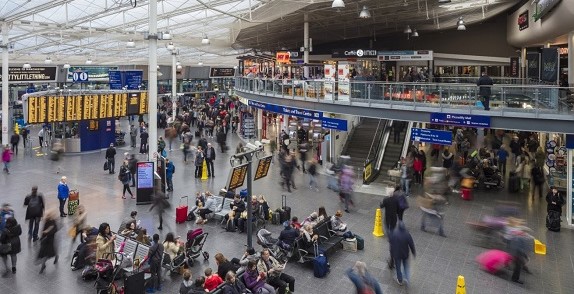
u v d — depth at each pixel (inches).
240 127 1541.6
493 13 1405.0
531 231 615.2
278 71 1273.4
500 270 482.6
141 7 1222.9
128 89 1354.6
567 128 626.2
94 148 1230.9
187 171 976.3
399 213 588.4
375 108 819.4
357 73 1311.5
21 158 1117.7
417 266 502.0
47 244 475.5
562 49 1175.0
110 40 1707.7
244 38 1670.8
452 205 735.1
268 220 644.1
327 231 550.0
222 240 574.6
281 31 1475.1
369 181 871.7
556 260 521.0
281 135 1114.7
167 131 1370.6
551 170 799.7
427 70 1485.0
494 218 606.5
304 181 899.4
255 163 1045.8
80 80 1728.6
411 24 1488.7
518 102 666.8
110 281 425.4
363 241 555.5
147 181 724.7
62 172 957.8
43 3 1039.0
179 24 1398.9
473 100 708.7
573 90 617.6
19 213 671.1
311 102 943.7
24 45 1662.2
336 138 999.0
